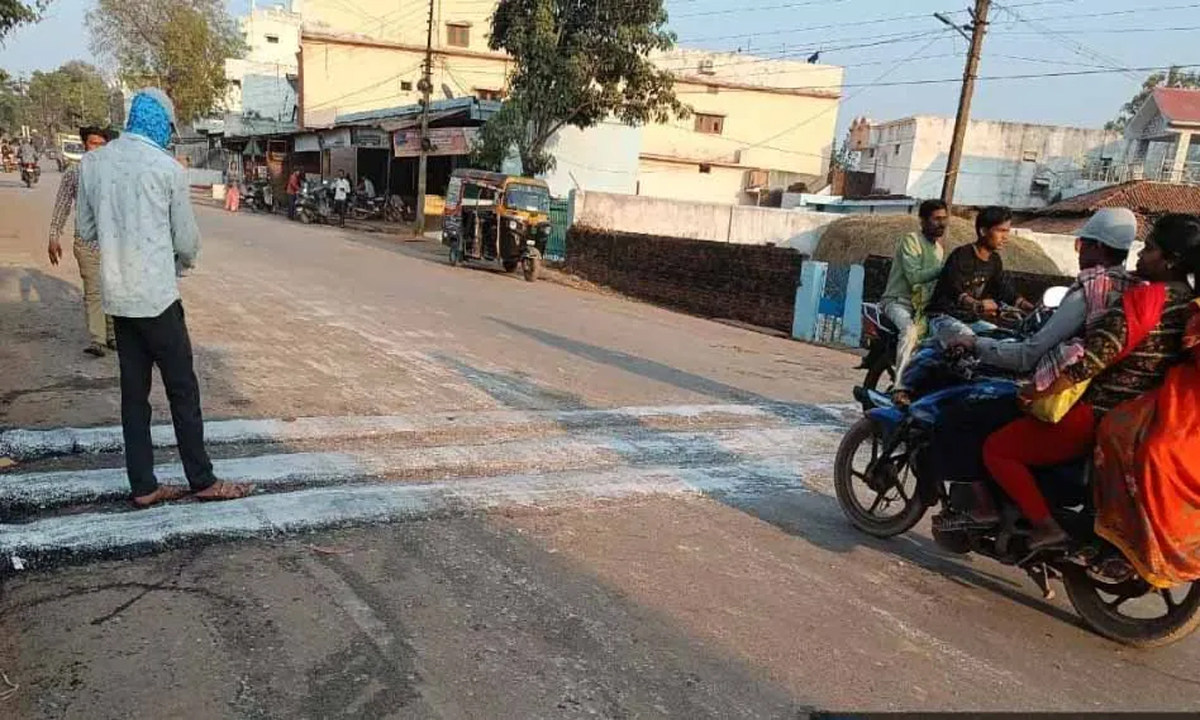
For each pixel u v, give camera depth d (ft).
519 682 9.87
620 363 30.01
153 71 176.76
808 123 146.30
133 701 9.00
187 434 14.06
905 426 14.74
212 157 189.88
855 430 16.03
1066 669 11.36
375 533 13.70
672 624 11.56
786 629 11.74
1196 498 11.00
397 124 95.66
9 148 180.04
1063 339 12.02
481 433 19.77
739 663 10.71
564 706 9.48
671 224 70.13
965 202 128.67
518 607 11.65
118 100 224.74
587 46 73.10
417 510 14.76
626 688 9.93
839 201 112.47
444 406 21.81
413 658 10.18
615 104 76.38
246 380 22.79
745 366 32.40
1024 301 20.51
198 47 174.19
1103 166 126.52
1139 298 11.19
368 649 10.30
